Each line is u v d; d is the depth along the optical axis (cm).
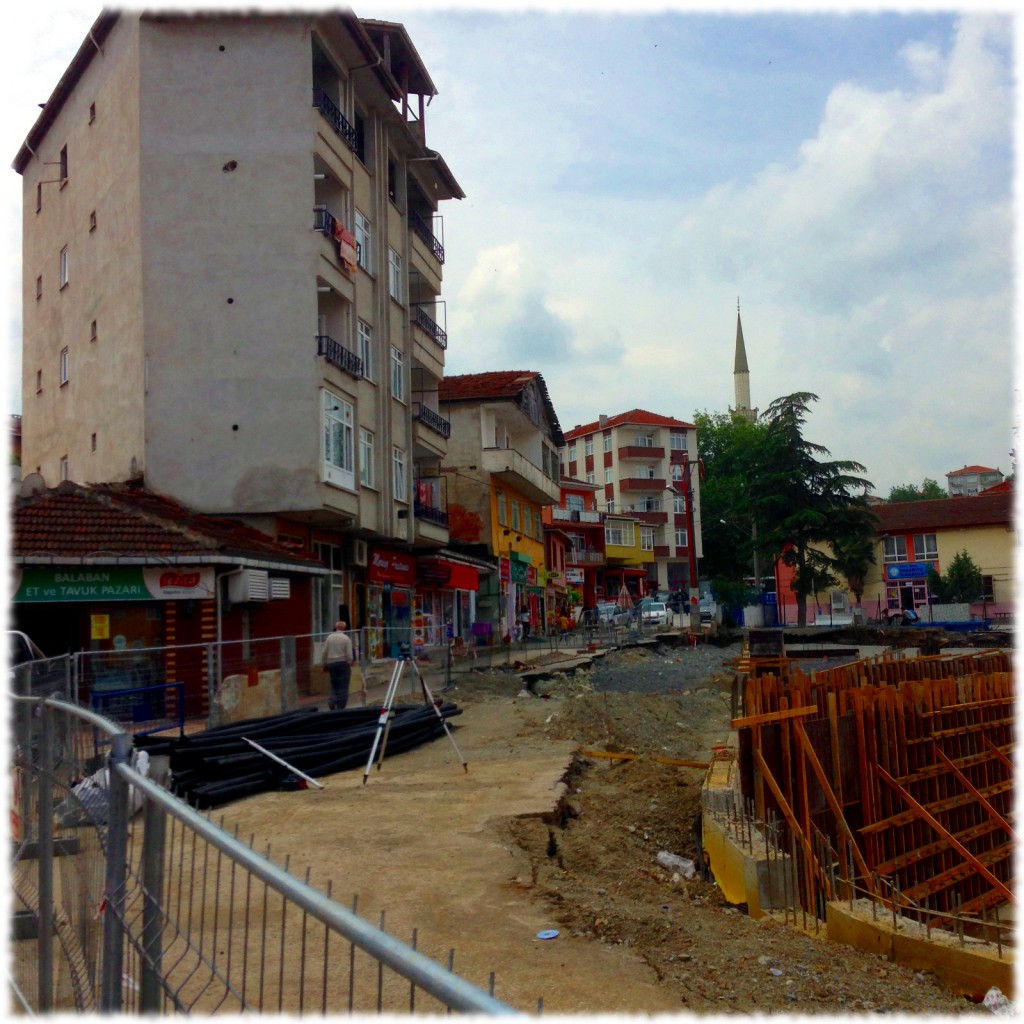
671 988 621
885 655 2544
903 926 853
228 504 2572
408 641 2512
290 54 2688
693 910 909
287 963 520
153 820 364
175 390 2605
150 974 357
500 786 1200
